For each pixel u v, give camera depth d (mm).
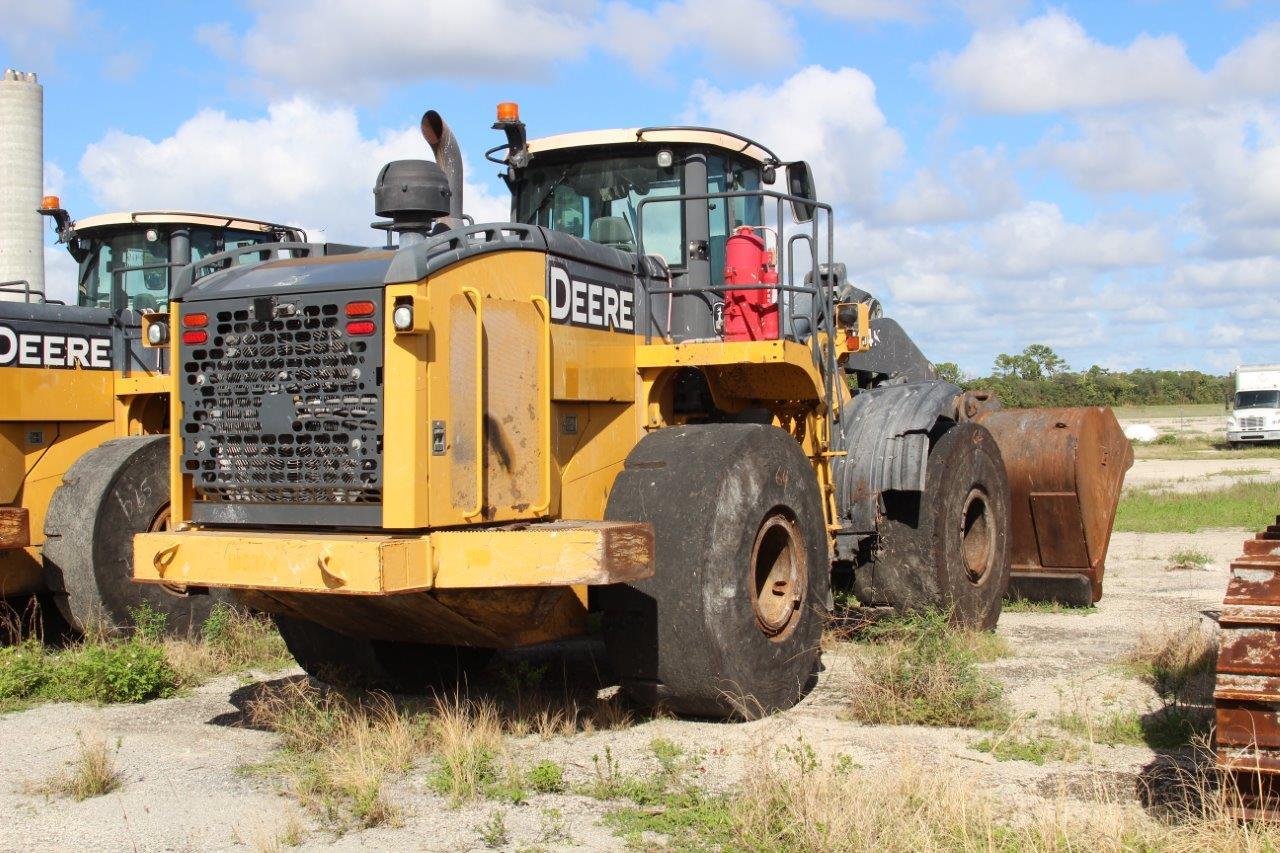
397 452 5477
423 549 5477
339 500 5656
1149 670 7320
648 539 5793
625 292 7062
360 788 5125
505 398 6016
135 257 11422
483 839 4664
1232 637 4305
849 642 8391
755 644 6359
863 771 5289
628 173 7879
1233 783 4254
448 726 5898
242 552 5531
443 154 7359
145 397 9656
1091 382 65938
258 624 8742
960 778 5066
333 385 5641
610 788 5164
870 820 4418
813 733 6094
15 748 6172
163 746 6137
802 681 6828
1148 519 17422
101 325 9484
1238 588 4453
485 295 5906
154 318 7465
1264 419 40906
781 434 6832
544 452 6219
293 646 7305
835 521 8211
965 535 9031
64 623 9531
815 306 7516
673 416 7543
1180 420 66812
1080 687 6988
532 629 6074
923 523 8500
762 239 7570
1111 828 4320
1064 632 8969
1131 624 9312
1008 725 6109
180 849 4637
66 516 8516
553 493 6426
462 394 5719
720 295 7898
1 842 4734
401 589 5348
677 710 6336
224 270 6273
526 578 5453
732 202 8188
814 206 7566
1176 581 11797
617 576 5531
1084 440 10023
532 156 8039
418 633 6316
